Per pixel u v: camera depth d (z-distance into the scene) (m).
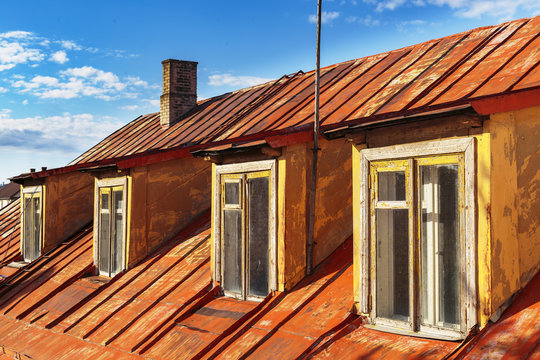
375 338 6.81
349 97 9.80
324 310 7.77
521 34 8.84
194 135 13.91
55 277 14.80
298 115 10.26
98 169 13.62
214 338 8.45
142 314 10.46
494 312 5.93
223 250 9.95
